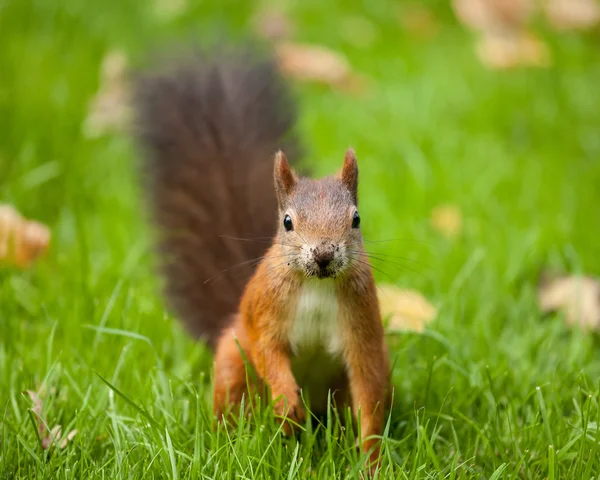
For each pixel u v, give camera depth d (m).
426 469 6.64
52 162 12.08
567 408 7.79
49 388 7.24
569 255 10.56
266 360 6.99
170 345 8.71
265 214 9.50
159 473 6.45
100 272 9.95
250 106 10.89
